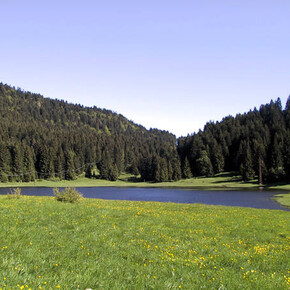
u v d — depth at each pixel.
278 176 113.75
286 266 10.95
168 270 9.21
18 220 14.53
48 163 174.25
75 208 20.41
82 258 9.53
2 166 159.88
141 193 87.25
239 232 16.94
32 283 6.87
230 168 169.00
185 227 17.02
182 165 168.75
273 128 178.62
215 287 8.13
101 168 188.75
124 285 7.52
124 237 13.25
